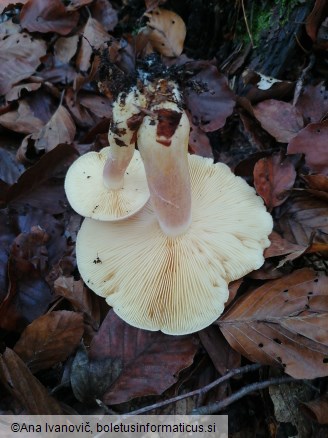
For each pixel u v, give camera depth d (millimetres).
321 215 200
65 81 264
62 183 223
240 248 177
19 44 267
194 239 177
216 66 254
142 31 264
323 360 159
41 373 178
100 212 168
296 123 227
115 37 289
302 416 170
